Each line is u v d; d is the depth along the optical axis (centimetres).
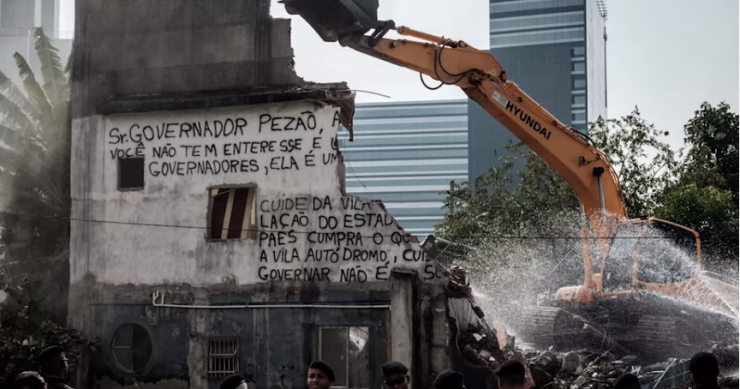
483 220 4041
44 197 2417
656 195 3928
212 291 1922
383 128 14150
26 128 2447
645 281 1998
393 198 13950
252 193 1944
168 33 2030
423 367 1797
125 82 2038
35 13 5653
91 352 1958
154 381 1922
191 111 1973
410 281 1803
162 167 1978
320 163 1900
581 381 1805
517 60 12450
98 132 2025
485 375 1766
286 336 1869
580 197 2091
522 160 11094
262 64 1975
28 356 1844
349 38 1891
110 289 1977
